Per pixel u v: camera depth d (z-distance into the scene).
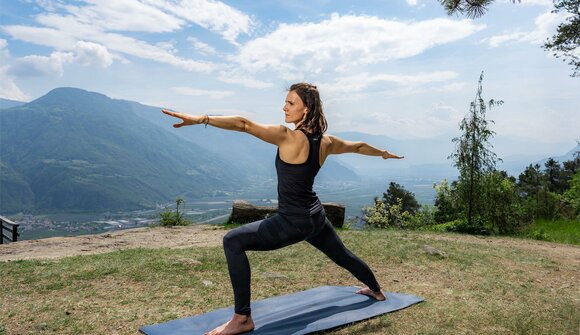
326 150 3.57
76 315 3.96
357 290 4.76
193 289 4.94
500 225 12.88
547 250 9.06
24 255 8.06
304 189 3.43
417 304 4.34
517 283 5.55
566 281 5.86
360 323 3.75
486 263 6.77
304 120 3.47
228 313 3.93
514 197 13.05
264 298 4.64
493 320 3.84
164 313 4.04
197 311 4.14
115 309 4.16
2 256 7.95
